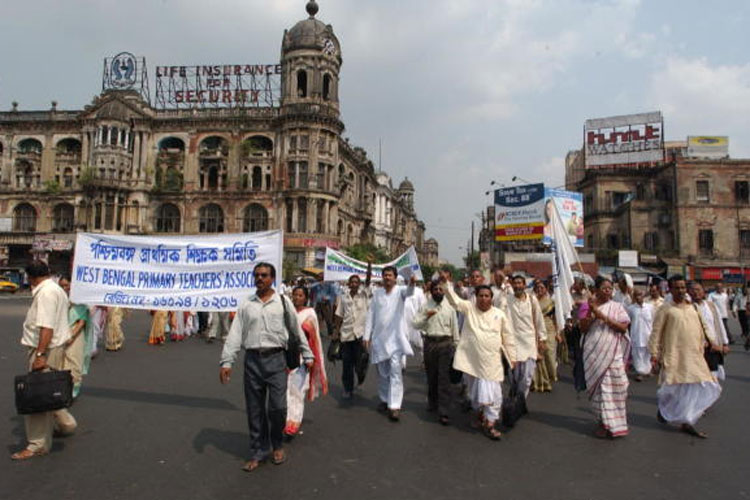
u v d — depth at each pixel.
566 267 9.15
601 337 6.52
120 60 51.84
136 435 6.08
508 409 6.71
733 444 6.11
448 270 7.14
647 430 6.75
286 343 5.38
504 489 4.68
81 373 7.64
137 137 49.50
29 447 5.32
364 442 6.05
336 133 48.38
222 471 5.02
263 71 50.94
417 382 10.10
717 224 42.34
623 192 47.38
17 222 51.72
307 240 45.53
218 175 49.34
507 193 35.28
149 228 49.12
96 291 7.77
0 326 17.95
